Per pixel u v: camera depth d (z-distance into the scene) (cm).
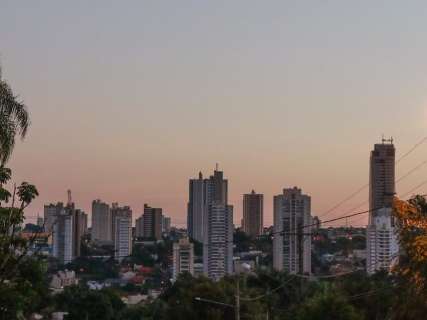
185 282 9100
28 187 2602
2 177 2628
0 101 2808
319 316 5375
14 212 2578
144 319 9112
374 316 5822
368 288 5972
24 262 2623
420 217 3503
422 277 3388
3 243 2550
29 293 2567
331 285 6462
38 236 2747
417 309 3434
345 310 5338
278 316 7094
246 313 7019
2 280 2481
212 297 7081
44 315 9150
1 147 2759
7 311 2473
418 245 3347
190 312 7088
